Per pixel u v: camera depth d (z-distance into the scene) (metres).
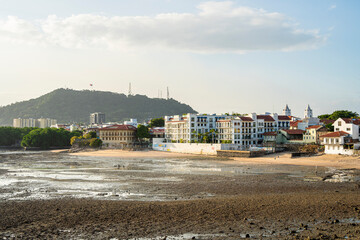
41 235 36.97
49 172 93.25
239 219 42.12
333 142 123.56
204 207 47.78
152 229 38.75
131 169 100.75
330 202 49.81
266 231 37.47
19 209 47.75
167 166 109.69
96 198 56.22
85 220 42.31
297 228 38.28
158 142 197.75
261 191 62.12
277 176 82.31
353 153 115.12
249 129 179.62
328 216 42.75
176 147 181.25
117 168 104.00
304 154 129.50
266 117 190.62
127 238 35.91
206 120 191.25
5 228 39.38
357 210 45.19
